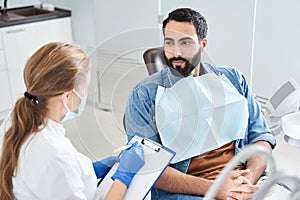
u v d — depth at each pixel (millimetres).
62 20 3494
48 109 1169
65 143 1178
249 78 2977
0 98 3262
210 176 1565
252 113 1732
